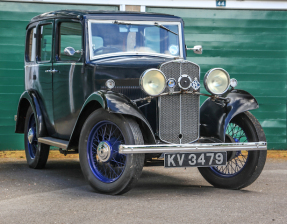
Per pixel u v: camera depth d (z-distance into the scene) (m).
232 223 3.16
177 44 5.19
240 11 8.40
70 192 4.29
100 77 4.55
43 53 5.61
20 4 7.86
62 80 5.07
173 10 8.27
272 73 8.49
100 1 8.02
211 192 4.39
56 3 7.95
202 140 4.50
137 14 5.07
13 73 7.89
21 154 7.55
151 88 4.10
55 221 3.20
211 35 8.36
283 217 3.34
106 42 4.83
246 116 4.52
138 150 3.85
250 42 8.44
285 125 8.50
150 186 4.76
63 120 5.14
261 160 4.38
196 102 4.41
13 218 3.28
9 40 7.84
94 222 3.17
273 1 8.41
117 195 4.13
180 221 3.20
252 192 4.41
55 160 6.99
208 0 8.29
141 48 4.98
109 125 4.25
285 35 8.52
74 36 4.95
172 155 4.03
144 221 3.19
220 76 4.36
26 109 6.28
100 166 4.41
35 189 4.46
